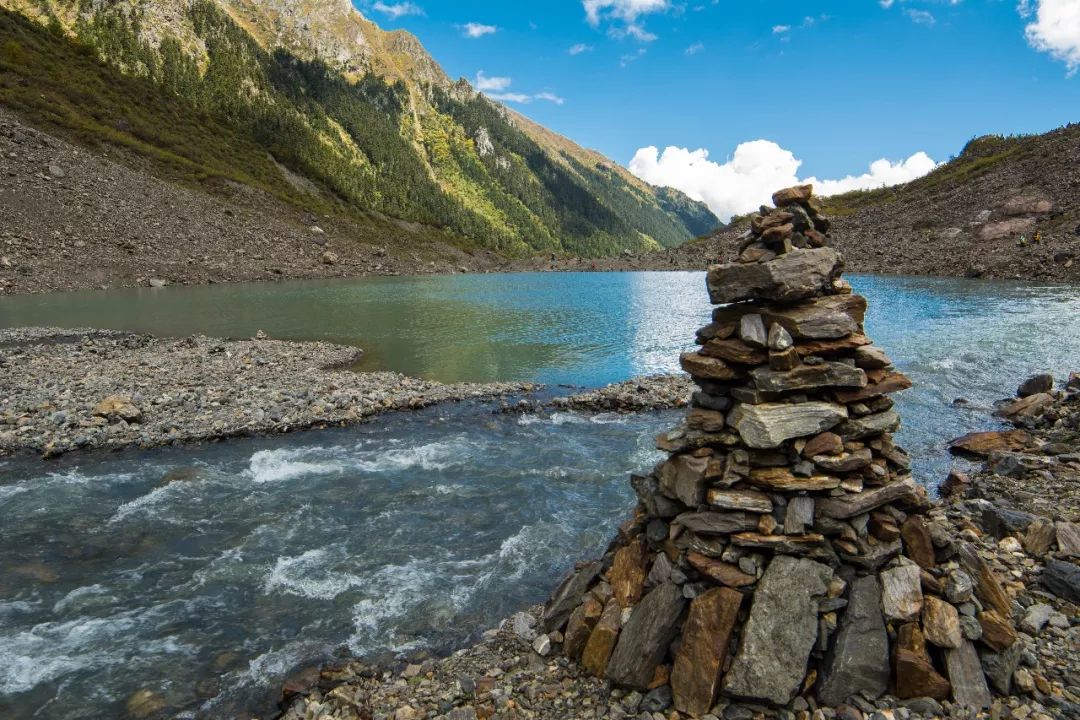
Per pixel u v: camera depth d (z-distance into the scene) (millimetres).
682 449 7812
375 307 59906
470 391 25250
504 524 13547
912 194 113062
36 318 47156
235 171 132625
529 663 8055
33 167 83188
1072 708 5984
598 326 47250
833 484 6996
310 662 8930
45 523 13469
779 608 6715
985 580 7242
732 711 6414
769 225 7469
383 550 12367
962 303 47281
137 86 142000
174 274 79688
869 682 6375
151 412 20953
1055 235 69375
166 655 9125
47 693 8312
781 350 7012
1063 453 14781
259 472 16578
